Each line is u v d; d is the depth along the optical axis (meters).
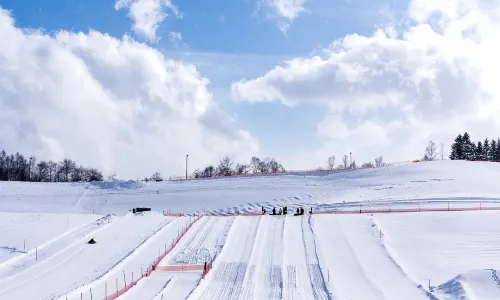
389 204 64.62
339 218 56.19
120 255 45.34
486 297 32.84
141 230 53.44
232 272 40.19
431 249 44.91
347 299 33.53
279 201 73.94
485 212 54.41
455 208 59.69
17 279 39.53
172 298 34.00
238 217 58.56
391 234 49.59
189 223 56.00
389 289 35.88
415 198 66.81
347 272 39.72
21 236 51.28
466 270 39.38
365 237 49.09
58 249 47.44
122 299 33.91
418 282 37.38
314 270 40.25
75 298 34.38
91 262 43.69
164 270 41.12
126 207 76.38
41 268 42.25
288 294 34.75
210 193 81.25
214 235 50.84
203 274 38.91
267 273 39.72
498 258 41.62
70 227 54.72
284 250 45.53
